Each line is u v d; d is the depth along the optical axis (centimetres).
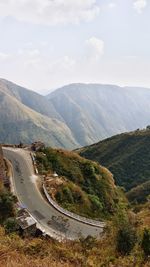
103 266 1669
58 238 2823
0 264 1213
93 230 3638
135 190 10381
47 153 6850
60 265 1453
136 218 2845
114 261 1752
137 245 1973
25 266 1261
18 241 1870
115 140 18350
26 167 5900
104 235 2498
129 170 14600
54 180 5381
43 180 5347
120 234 2017
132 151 16062
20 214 3459
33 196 4584
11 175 5378
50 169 6172
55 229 3431
